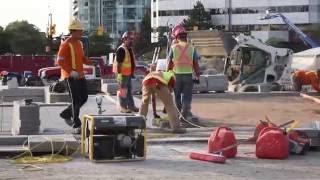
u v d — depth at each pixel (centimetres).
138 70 4738
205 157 1245
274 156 1279
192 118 1770
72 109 1559
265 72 3803
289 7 16312
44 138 1320
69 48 1520
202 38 3984
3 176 1077
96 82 3909
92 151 1215
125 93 1908
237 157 1299
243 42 3847
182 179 1059
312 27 15375
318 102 2564
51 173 1107
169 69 1748
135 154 1246
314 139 1414
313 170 1162
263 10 16538
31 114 1487
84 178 1062
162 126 1672
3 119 1905
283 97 2889
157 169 1152
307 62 3722
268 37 14850
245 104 2483
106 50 14025
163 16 17525
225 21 16862
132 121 1226
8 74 5047
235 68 3862
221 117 1998
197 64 1756
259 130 1435
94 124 1203
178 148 1414
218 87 3186
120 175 1090
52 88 2619
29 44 14562
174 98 1764
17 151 1291
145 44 13862
